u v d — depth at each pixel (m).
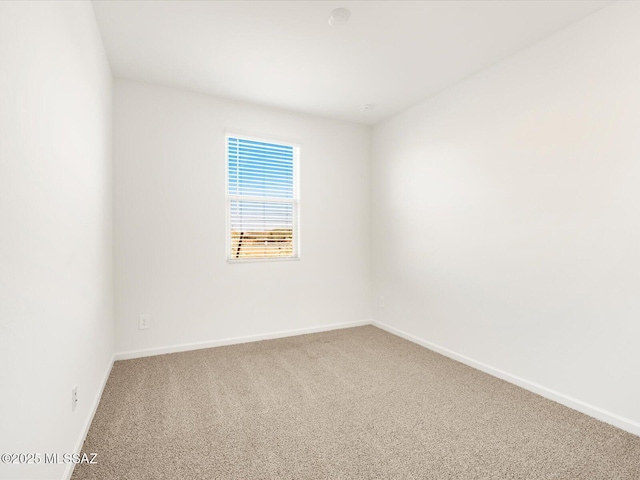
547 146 2.26
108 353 2.59
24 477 1.00
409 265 3.58
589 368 2.04
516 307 2.47
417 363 2.89
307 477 1.49
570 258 2.13
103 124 2.37
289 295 3.69
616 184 1.92
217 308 3.30
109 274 2.63
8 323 0.91
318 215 3.85
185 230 3.14
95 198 2.07
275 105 3.50
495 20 2.10
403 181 3.65
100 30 2.21
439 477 1.49
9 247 0.92
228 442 1.74
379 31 2.23
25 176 1.02
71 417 1.50
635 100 1.83
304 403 2.17
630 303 1.86
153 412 2.03
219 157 3.29
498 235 2.61
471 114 2.84
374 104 3.47
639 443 1.75
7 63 0.91
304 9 2.01
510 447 1.71
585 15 2.04
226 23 2.14
